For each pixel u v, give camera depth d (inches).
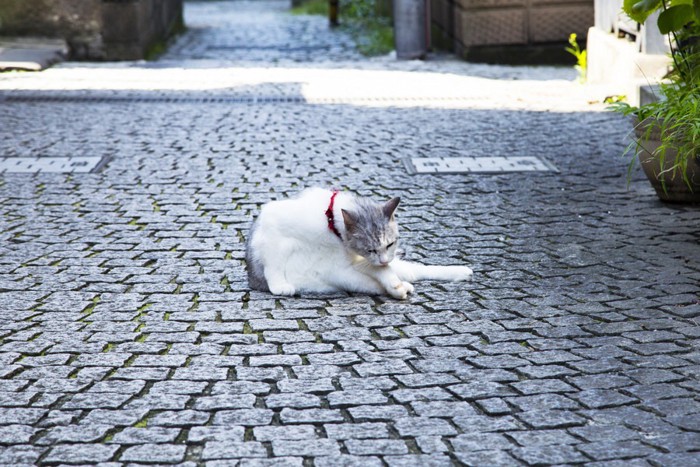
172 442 172.4
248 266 262.5
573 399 186.2
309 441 171.3
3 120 506.6
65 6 747.4
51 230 319.3
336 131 483.2
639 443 167.2
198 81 644.1
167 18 903.1
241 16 1195.3
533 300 246.8
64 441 173.0
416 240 304.2
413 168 404.5
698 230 306.8
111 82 635.5
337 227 247.1
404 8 756.6
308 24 1042.7
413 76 668.7
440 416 180.2
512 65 746.2
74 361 210.7
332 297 253.0
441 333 224.5
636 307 238.8
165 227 322.3
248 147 447.8
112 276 272.7
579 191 364.2
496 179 384.8
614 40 581.0
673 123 320.5
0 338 224.8
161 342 221.6
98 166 410.0
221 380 199.6
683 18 316.2
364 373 201.5
